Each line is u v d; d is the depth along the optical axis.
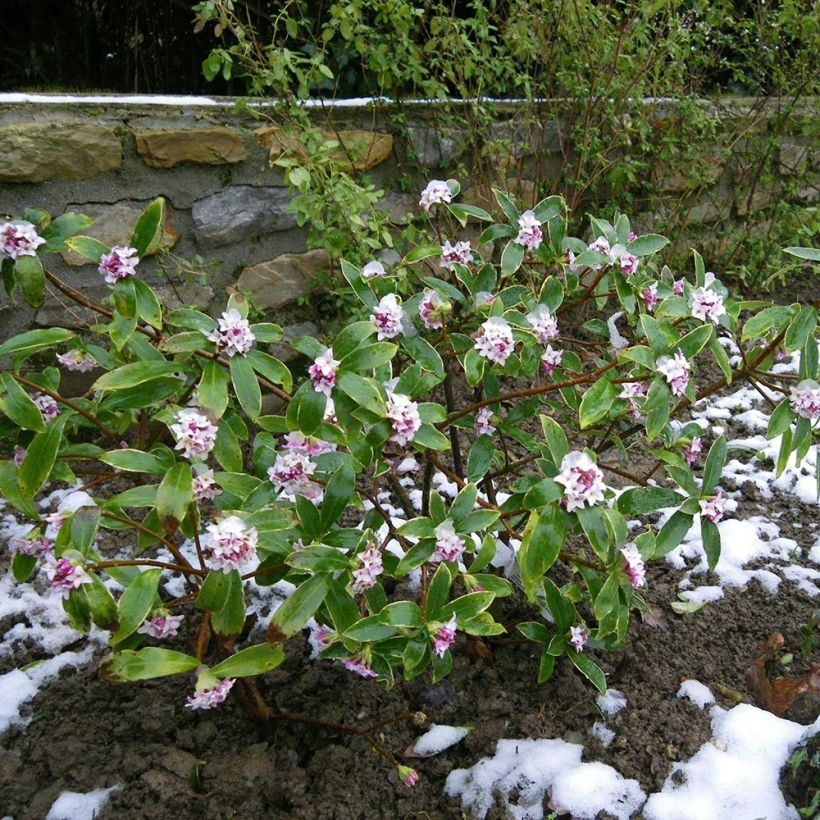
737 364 3.17
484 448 1.67
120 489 2.29
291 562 1.28
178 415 1.27
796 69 3.51
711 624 1.92
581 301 1.89
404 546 1.58
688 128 3.36
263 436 1.57
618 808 1.48
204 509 2.18
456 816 1.50
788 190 3.71
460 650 1.80
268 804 1.50
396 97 2.79
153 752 1.56
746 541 2.20
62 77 3.69
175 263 2.46
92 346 1.71
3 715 1.64
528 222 1.77
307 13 3.06
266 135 2.51
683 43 3.26
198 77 3.58
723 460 1.58
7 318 2.27
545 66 3.10
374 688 1.71
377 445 1.37
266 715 1.54
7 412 1.37
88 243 1.42
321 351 1.42
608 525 1.37
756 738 1.58
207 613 1.33
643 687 1.73
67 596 1.22
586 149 3.04
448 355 1.81
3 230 1.34
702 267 1.79
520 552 1.36
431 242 2.77
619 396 1.56
